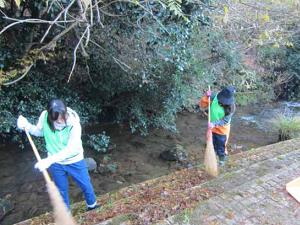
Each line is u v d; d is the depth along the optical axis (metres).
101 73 8.07
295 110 11.91
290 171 4.95
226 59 10.94
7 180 6.60
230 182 4.83
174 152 7.83
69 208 4.66
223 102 5.57
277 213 3.99
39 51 5.81
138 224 3.76
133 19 6.46
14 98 7.24
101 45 7.20
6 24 6.05
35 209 5.81
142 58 7.60
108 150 8.07
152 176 7.12
